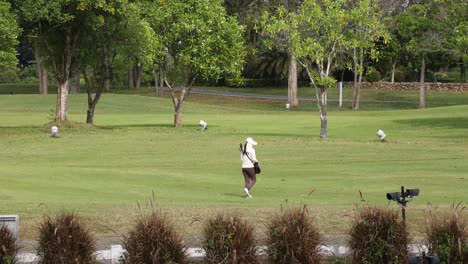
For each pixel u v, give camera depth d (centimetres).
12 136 7806
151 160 5984
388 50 15450
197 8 8794
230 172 5062
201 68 8831
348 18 7638
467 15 8400
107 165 5625
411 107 15088
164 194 3784
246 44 16550
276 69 17412
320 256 1981
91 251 1945
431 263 1800
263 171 5103
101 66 9181
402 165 5469
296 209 2031
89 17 8244
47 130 8406
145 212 2447
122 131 8500
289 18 7962
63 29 8712
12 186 3950
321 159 5941
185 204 2988
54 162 5884
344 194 3816
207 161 5875
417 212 2595
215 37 8819
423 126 8881
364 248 1969
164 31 8944
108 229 2317
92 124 9056
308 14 7631
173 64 10231
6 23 7675
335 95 16988
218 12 8894
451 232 1975
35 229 2370
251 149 3719
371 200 3500
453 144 6994
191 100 16000
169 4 8788
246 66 17875
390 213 1997
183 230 2327
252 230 1975
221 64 9025
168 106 13525
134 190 3959
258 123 9825
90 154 6444
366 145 6944
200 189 4075
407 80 18000
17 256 1975
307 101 15775
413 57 15125
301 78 18850
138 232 1922
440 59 16250
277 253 1936
